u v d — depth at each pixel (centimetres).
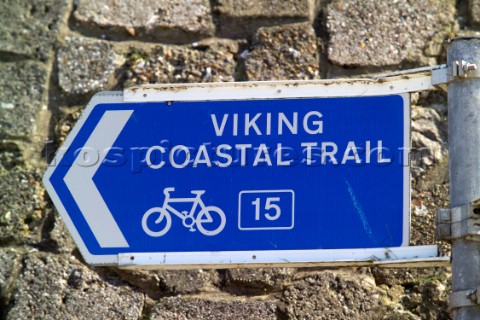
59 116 440
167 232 304
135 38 450
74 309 401
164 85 316
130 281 405
